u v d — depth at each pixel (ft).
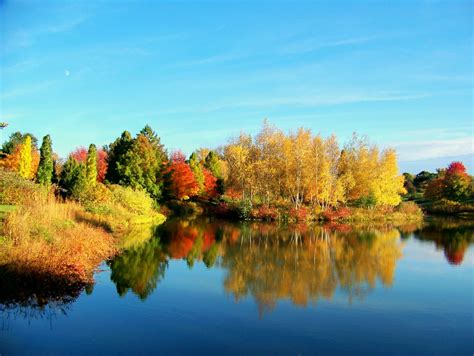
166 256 64.90
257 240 87.10
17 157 160.66
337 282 49.49
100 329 32.07
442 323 35.24
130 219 105.40
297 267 58.44
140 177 137.59
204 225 116.16
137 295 41.83
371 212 142.10
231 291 44.52
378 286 47.85
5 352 27.27
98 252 57.62
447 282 49.96
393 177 153.28
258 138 143.43
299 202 148.56
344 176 144.97
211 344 29.66
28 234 45.06
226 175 204.13
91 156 132.16
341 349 29.43
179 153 232.94
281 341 30.58
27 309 35.96
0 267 37.70
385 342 30.91
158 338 30.53
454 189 180.75
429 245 81.76
